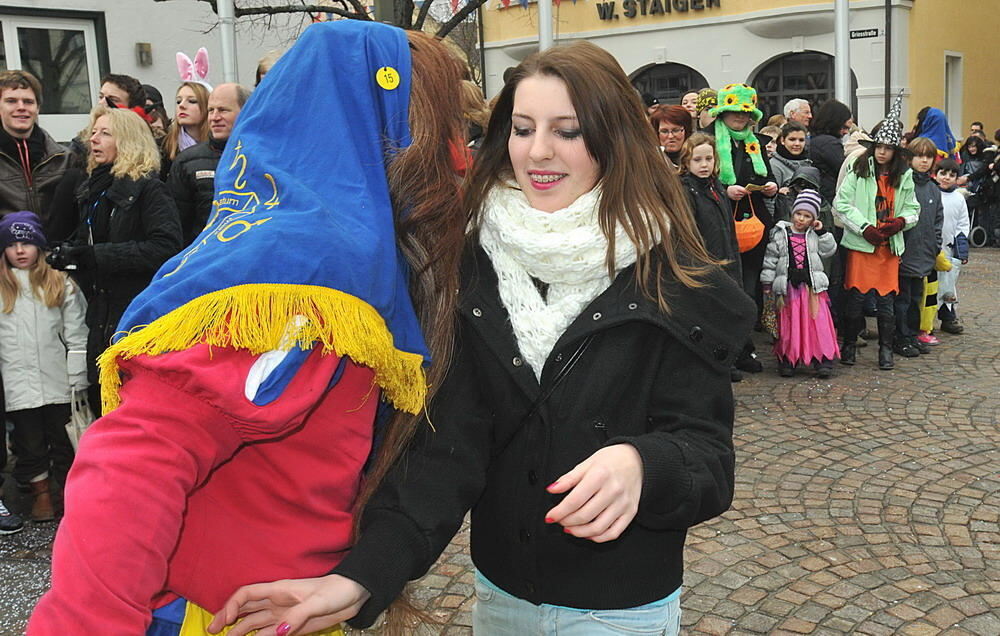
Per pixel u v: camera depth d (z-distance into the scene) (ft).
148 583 3.22
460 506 4.53
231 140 4.05
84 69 29.84
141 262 12.42
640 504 4.11
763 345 23.99
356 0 28.94
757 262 21.06
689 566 11.21
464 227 4.49
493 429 4.81
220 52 32.50
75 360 13.02
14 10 27.89
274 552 3.86
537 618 4.93
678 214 4.67
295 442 3.81
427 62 4.25
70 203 14.12
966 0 53.83
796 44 49.37
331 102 3.96
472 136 7.15
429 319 4.30
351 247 3.60
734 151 20.48
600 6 55.21
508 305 4.62
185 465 3.35
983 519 12.49
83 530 3.16
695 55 52.65
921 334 23.16
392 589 4.04
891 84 47.47
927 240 21.49
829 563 11.23
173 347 3.38
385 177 4.01
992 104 58.18
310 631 3.85
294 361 3.50
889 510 12.85
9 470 15.37
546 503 4.70
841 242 21.25
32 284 12.86
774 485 13.91
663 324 4.49
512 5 57.06
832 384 19.74
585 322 4.51
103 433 3.36
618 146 4.49
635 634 4.83
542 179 4.57
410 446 4.53
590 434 4.59
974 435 16.08
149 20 30.71
